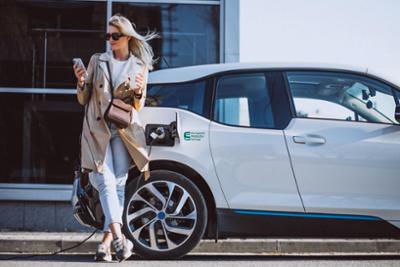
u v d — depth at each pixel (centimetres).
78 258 660
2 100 959
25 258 662
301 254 734
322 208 620
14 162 950
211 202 641
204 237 647
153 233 624
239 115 642
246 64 661
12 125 956
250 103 646
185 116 639
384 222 625
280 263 619
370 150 626
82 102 580
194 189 624
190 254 713
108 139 561
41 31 968
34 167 949
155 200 628
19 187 944
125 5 970
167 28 967
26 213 920
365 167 624
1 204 921
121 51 580
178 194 627
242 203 624
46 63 963
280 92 646
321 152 625
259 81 652
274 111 641
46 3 970
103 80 567
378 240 751
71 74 963
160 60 965
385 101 642
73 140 955
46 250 734
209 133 634
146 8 970
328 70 652
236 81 653
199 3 967
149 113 641
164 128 633
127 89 571
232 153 629
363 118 639
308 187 624
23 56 964
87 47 966
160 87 659
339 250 740
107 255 588
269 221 625
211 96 648
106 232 572
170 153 629
